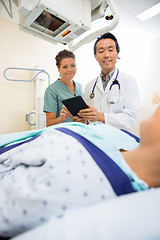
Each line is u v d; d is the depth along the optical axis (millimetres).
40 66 2299
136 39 3115
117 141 577
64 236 197
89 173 346
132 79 1512
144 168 402
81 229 204
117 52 1569
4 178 395
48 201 283
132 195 273
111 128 637
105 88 1605
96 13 1417
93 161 381
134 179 379
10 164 472
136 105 1425
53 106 1610
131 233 195
